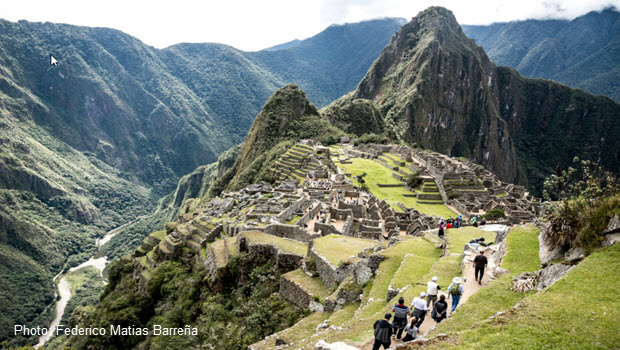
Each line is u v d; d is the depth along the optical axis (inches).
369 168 4943.4
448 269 749.3
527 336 367.6
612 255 466.3
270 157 5487.2
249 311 1010.1
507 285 554.9
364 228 1656.0
